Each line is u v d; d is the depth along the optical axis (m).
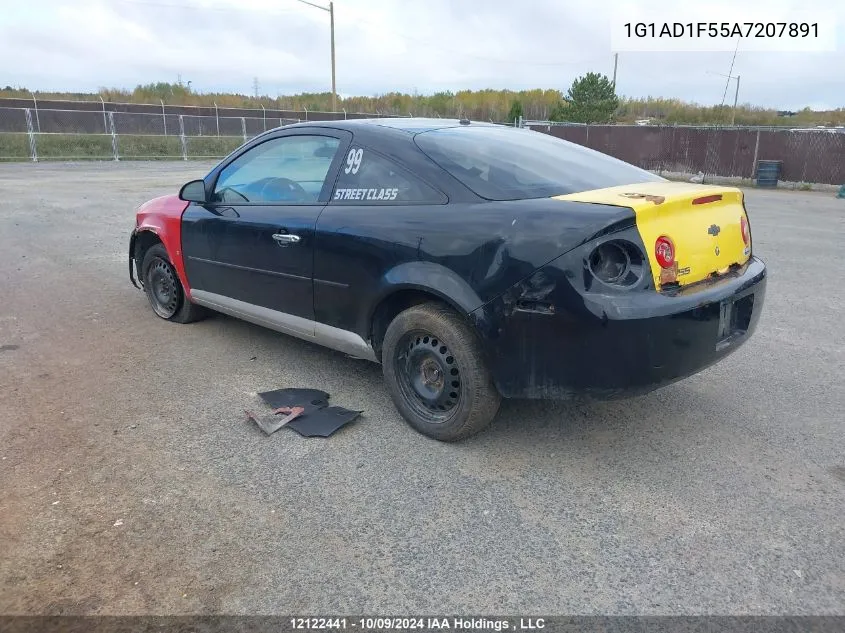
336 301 3.64
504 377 2.99
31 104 32.28
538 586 2.35
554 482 3.02
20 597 2.26
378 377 4.23
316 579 2.38
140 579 2.36
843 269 7.75
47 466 3.10
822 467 3.16
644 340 2.70
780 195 19.06
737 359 4.64
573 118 43.50
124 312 5.63
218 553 2.50
